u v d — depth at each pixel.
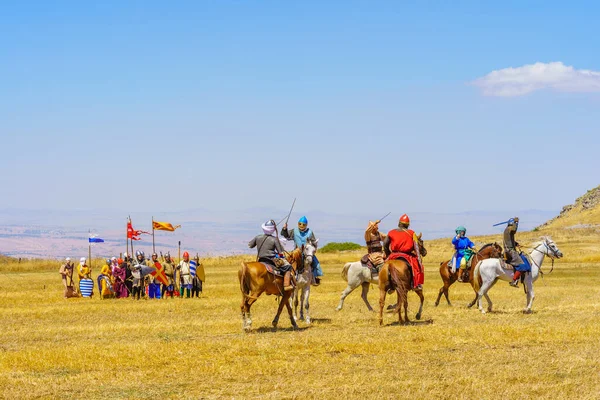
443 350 24.95
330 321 33.34
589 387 19.34
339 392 19.19
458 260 39.03
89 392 19.80
